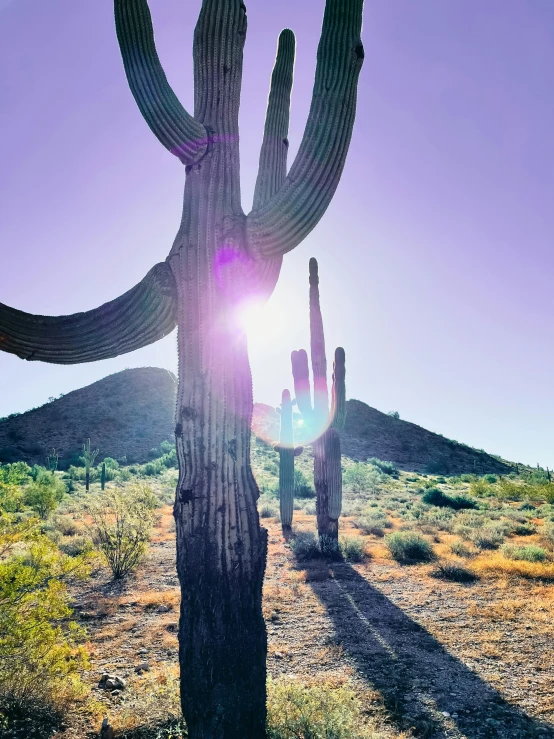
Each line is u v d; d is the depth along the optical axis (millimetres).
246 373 4316
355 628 8727
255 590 3994
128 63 4586
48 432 77250
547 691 6344
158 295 4426
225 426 4090
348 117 4289
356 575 12570
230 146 4652
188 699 3842
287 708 5254
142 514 14750
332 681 6602
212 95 4703
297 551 14914
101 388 93250
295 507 28891
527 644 7883
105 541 13641
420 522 21938
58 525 18781
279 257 4699
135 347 4551
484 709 5906
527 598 10250
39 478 33406
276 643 8086
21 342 4246
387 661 7320
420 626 8789
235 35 4797
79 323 4352
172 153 4617
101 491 38688
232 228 4355
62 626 8977
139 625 9039
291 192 4242
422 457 78312
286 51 5297
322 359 15219
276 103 5152
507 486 39156
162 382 96125
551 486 35562
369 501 33844
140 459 65500
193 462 4051
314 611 9711
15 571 5477
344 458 70938
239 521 3996
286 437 18656
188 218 4531
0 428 77625
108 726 5156
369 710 5883
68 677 5738
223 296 4273
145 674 6711
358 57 4352
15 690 5477
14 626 5348
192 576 3912
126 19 4508
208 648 3811
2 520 5773
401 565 13648
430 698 6172
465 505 32375
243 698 3818
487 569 12609
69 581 12117
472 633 8406
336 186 4309
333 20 4391
